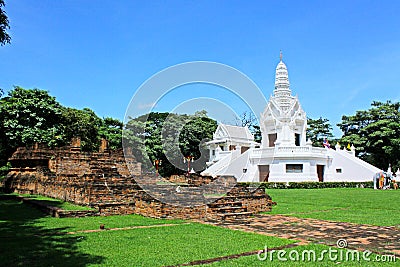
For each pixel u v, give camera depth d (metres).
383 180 40.03
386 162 60.47
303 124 49.78
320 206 19.00
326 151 47.97
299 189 36.41
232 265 7.28
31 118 33.91
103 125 46.72
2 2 12.15
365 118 63.38
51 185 19.80
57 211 13.56
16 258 7.64
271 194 27.86
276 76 51.88
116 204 14.64
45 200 17.73
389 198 23.89
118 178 18.44
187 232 10.85
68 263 7.32
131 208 15.01
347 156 47.53
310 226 12.20
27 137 32.31
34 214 14.35
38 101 34.75
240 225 12.34
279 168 43.50
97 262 7.41
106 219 13.31
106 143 31.06
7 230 10.91
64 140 35.94
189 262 7.49
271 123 47.84
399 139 55.00
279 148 43.94
